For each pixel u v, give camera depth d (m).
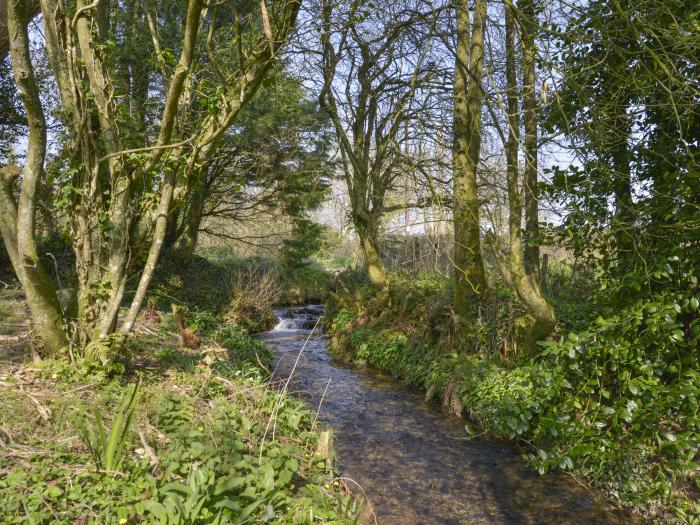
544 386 6.49
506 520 4.98
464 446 6.82
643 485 5.06
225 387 5.97
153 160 5.21
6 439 3.63
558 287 10.40
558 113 6.66
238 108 5.13
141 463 3.61
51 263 13.34
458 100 9.34
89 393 4.71
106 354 5.18
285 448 4.32
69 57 5.05
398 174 12.49
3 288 10.92
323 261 31.02
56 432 3.89
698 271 5.14
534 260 7.61
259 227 23.17
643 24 5.00
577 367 5.80
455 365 8.81
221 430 4.15
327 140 16.72
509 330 8.54
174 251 17.19
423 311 11.65
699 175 4.83
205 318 11.59
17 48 4.46
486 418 7.25
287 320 18.00
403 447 6.79
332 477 4.65
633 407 5.24
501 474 5.97
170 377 5.87
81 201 5.30
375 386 9.86
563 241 7.19
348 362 12.09
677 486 4.88
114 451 3.47
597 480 5.49
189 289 15.87
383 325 12.67
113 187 5.38
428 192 11.71
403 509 5.15
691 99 5.20
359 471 6.03
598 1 5.99
